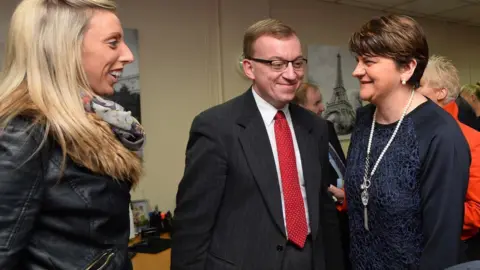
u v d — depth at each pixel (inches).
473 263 30.5
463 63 198.5
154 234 98.7
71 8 30.0
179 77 113.0
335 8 149.9
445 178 38.9
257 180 45.3
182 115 114.0
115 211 31.3
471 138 49.1
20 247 25.2
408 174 41.2
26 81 28.8
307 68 141.0
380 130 45.4
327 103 144.9
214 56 119.2
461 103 113.0
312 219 48.1
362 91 43.9
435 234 39.0
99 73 32.0
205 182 45.1
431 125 40.9
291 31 47.3
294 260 46.4
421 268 40.0
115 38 32.6
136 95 105.0
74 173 28.5
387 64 41.5
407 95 43.9
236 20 120.8
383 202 42.4
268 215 45.7
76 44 29.8
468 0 150.6
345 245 55.7
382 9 160.6
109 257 30.1
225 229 46.0
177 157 113.9
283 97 47.2
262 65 46.6
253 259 45.1
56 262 27.9
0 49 88.0
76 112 28.7
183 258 45.6
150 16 107.5
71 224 28.6
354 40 43.8
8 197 24.6
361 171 45.8
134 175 33.6
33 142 26.2
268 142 47.5
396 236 42.1
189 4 114.1
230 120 47.1
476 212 46.3
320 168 51.1
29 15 29.1
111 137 31.3
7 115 26.3
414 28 41.1
